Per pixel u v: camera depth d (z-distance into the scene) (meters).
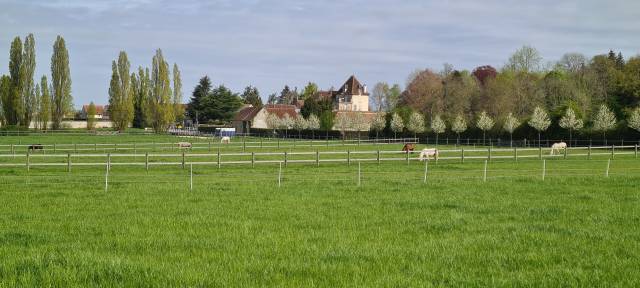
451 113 100.44
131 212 16.55
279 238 12.49
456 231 13.52
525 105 90.25
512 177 29.50
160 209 17.19
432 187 23.88
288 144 72.12
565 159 46.81
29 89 108.44
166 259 10.38
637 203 18.59
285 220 15.16
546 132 76.69
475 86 105.25
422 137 94.81
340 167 38.47
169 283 8.72
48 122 112.31
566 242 12.10
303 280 8.93
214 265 9.84
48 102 110.44
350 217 15.72
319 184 25.14
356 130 106.44
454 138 89.19
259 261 10.20
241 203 18.64
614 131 67.94
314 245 11.67
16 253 10.80
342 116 107.50
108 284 8.67
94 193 21.28
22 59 107.81
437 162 42.81
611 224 14.45
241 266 9.79
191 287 8.48
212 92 147.62
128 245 11.69
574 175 30.95
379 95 149.62
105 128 132.75
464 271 9.62
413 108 104.56
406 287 8.60
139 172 34.53
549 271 9.57
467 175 31.91
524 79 94.75
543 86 91.69
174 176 31.55
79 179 28.80
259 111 133.25
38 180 27.86
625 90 79.81
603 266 9.95
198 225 14.26
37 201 19.00
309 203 18.66
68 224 14.35
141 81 136.25
